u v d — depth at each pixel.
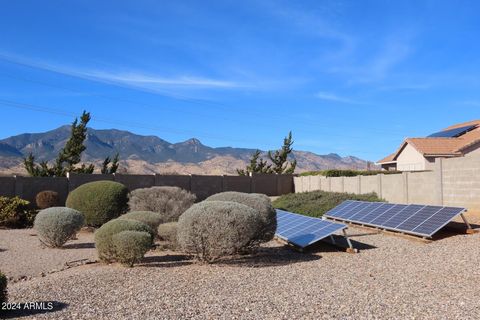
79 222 14.54
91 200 18.36
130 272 9.36
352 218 17.27
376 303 6.62
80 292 7.57
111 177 32.91
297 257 11.22
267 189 40.97
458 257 10.15
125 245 10.00
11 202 21.55
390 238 13.61
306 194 26.86
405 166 36.50
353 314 6.08
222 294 7.29
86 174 31.69
